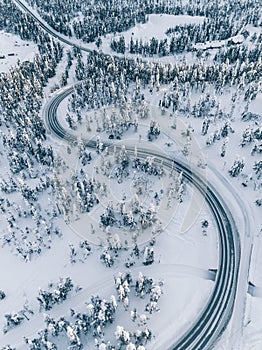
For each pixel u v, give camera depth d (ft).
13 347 202.90
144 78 478.59
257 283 229.86
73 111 437.58
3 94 451.94
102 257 243.19
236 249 253.65
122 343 192.95
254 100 405.39
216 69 453.99
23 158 331.36
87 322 203.10
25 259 252.62
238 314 213.25
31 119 398.21
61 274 242.37
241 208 284.00
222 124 375.25
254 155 323.98
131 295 221.66
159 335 202.49
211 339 201.57
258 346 195.62
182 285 229.25
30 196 295.89
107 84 464.65
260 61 459.73
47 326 210.18
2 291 230.27
